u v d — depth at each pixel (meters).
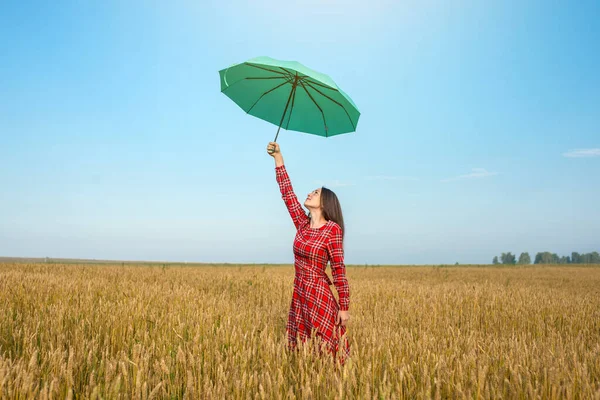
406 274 26.70
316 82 4.19
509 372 3.35
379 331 5.34
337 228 4.11
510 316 8.34
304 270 4.14
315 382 2.98
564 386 2.94
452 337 5.48
